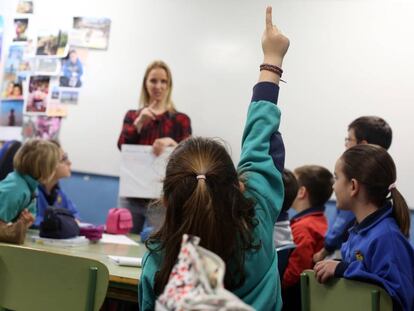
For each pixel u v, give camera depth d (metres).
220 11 3.88
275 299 1.20
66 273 1.42
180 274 0.82
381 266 1.48
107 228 2.73
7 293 1.51
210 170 1.12
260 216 1.18
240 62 3.81
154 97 3.67
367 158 1.68
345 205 1.73
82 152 4.22
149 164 3.41
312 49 3.63
